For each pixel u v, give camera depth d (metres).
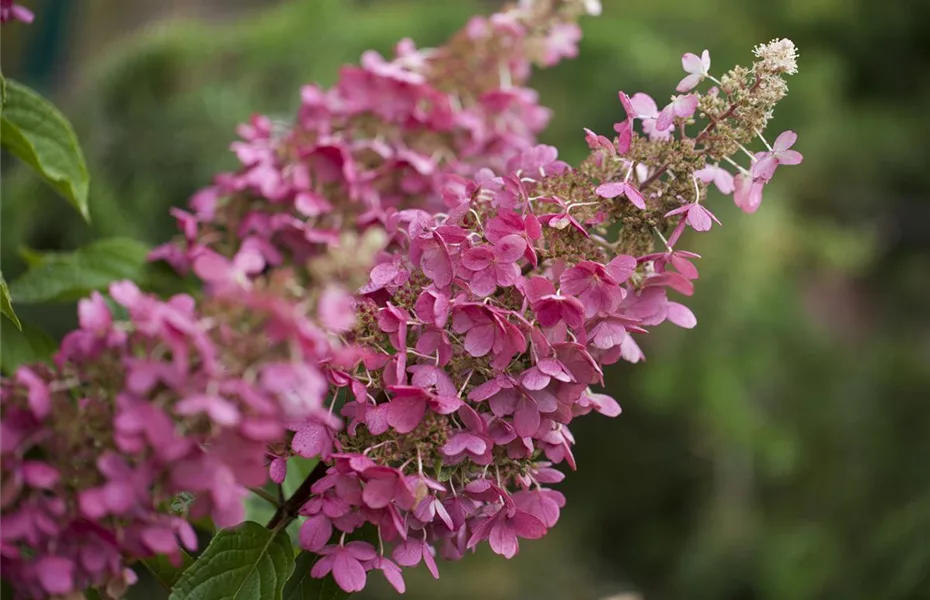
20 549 1.01
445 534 1.10
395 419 1.06
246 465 0.98
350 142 1.31
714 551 3.86
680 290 1.10
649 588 4.28
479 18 1.34
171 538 0.98
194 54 2.48
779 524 3.88
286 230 1.29
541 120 1.37
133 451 0.96
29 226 2.17
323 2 2.63
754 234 3.48
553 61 1.36
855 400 4.16
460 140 1.33
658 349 3.62
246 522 1.08
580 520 4.44
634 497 4.39
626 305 1.10
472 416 1.06
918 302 5.20
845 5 4.88
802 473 4.02
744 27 4.47
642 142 1.09
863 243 4.48
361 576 1.05
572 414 1.09
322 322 0.97
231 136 2.47
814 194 4.77
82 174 1.21
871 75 5.24
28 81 2.62
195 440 0.97
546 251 1.09
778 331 3.92
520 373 1.07
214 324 0.97
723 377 3.58
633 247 1.10
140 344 0.98
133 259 1.30
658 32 3.63
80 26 2.75
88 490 0.97
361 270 0.97
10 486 0.97
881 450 3.91
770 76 1.08
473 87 1.34
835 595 3.27
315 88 1.32
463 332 1.07
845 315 5.13
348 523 1.06
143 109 2.47
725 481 4.06
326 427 1.06
